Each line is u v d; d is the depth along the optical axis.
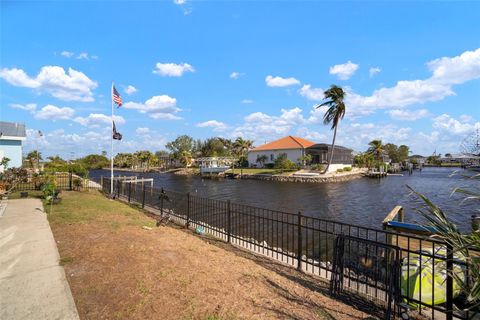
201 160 80.25
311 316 3.65
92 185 23.95
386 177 61.59
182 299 3.89
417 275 4.20
